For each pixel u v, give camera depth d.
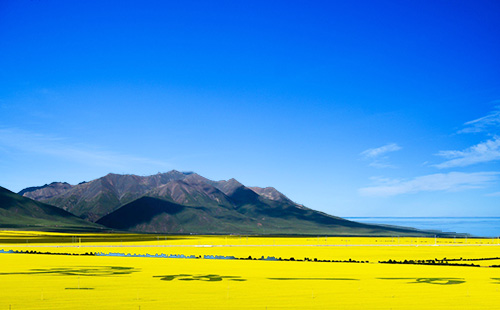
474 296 44.59
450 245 142.62
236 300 42.03
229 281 55.19
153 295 44.56
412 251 114.44
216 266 73.81
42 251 110.50
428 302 41.16
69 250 115.19
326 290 48.28
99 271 65.75
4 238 189.38
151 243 158.00
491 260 88.44
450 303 40.72
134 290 47.62
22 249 119.06
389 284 53.22
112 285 51.16
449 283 54.09
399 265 77.25
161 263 78.69
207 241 178.50
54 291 46.78
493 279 58.06
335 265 76.94
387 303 40.78
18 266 72.62
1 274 61.69
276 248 127.00
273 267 72.88
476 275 62.53
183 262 80.94
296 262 82.50
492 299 42.91
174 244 149.75
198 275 61.16
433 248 127.00
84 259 86.44
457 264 79.88
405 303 40.75
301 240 197.62
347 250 118.50
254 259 89.38
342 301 41.66
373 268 72.06
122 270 67.00
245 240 194.50
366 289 49.06
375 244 151.25
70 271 65.44
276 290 48.16
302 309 37.84
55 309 37.62
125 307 38.50
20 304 39.66
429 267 73.81
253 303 40.62
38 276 59.41
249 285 51.84
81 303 40.19
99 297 43.22
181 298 42.97
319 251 114.75
